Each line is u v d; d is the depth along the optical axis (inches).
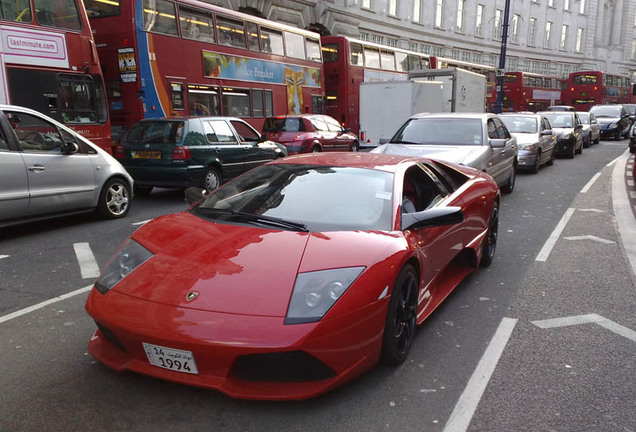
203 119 401.4
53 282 195.8
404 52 995.3
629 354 138.8
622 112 1197.7
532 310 170.2
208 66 544.4
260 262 112.5
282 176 155.3
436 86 733.9
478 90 855.7
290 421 104.3
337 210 136.6
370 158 168.2
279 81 673.6
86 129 403.2
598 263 225.8
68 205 285.7
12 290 186.5
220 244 121.0
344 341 104.8
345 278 109.3
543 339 147.6
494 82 1405.0
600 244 258.1
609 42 2790.4
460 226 176.9
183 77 511.2
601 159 722.8
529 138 558.9
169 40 494.3
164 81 488.7
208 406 109.0
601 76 1670.8
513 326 156.6
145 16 468.4
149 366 107.7
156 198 412.8
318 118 619.2
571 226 301.1
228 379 102.4
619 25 2770.7
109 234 277.0
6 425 102.1
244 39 603.2
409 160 169.9
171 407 108.5
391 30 1566.2
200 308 102.8
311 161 165.6
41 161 267.9
